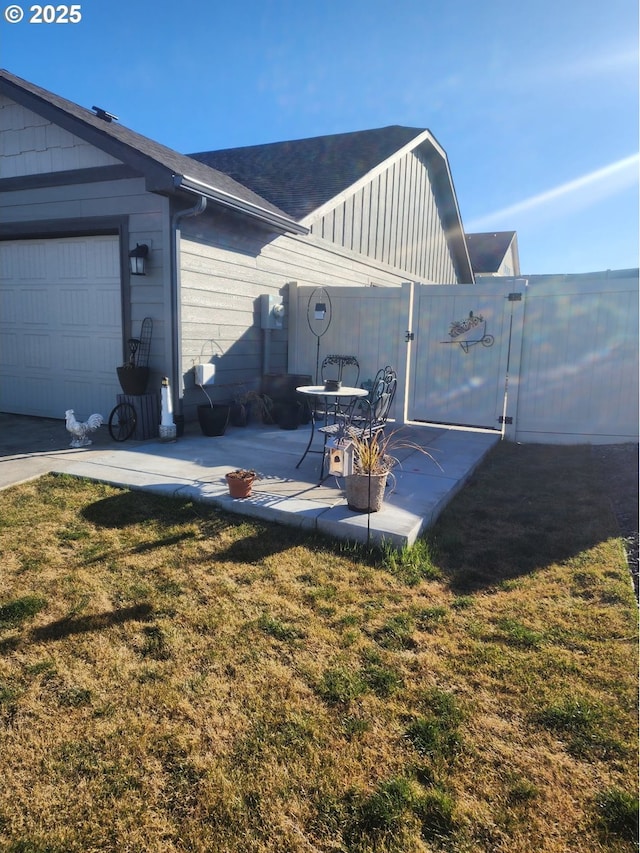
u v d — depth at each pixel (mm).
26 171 6625
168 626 2582
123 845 1548
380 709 2072
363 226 10570
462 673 2285
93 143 5762
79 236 6641
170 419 5949
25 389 7430
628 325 6371
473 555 3441
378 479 3732
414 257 13109
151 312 6137
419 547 3438
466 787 1742
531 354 6844
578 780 1767
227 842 1558
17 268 7184
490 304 6988
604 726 1987
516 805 1681
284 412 6777
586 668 2314
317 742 1913
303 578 3076
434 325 7332
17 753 1852
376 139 12031
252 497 4047
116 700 2102
